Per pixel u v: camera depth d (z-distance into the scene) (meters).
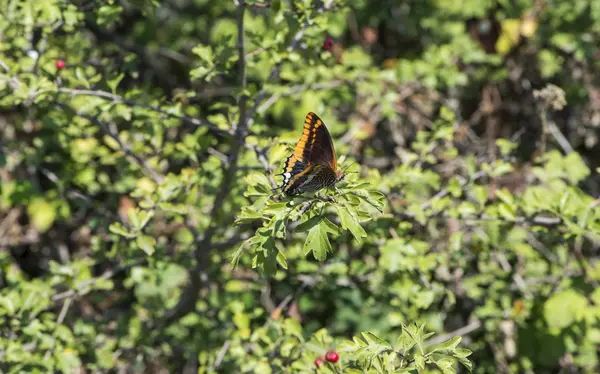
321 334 5.27
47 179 9.19
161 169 7.10
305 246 3.59
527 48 9.12
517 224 5.55
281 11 5.20
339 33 8.96
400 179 5.90
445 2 9.22
